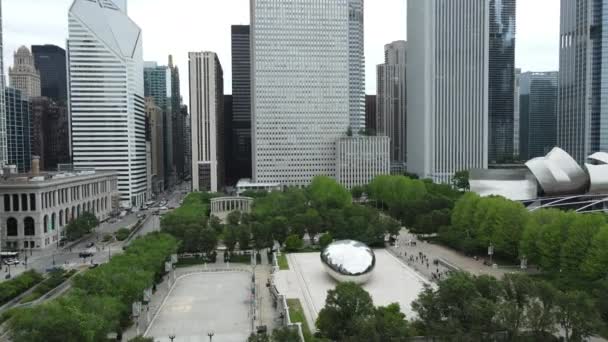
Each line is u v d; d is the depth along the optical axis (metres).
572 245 133.62
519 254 155.25
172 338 103.12
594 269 123.94
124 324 116.25
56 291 146.38
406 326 93.62
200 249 181.88
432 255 179.38
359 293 98.38
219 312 128.38
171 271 164.12
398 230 199.50
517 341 90.12
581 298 93.00
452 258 174.25
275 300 134.25
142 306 131.50
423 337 95.25
